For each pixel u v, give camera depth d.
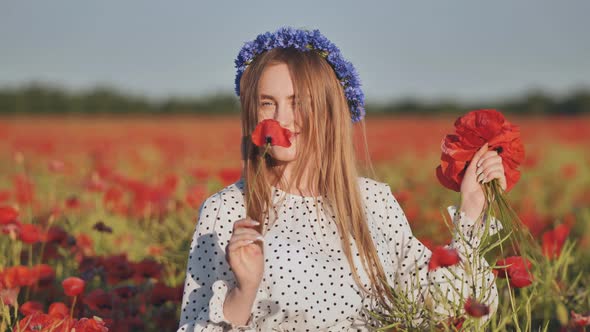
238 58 2.28
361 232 2.13
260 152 2.16
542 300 3.10
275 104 2.15
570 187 8.31
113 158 12.20
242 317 1.87
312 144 2.17
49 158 12.70
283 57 2.15
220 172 5.02
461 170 2.15
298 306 2.04
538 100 40.34
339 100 2.19
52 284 3.39
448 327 2.08
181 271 4.01
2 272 3.05
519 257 2.29
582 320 2.54
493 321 2.19
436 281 2.22
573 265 3.81
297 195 2.19
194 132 23.50
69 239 3.71
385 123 29.98
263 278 2.05
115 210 5.22
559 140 17.75
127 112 44.66
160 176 8.80
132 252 4.62
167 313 3.16
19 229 3.43
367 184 2.30
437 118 39.41
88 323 2.41
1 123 30.64
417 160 12.21
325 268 2.08
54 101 43.66
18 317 3.05
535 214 4.79
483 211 2.17
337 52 2.23
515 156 2.11
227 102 45.38
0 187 8.14
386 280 2.16
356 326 2.12
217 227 2.13
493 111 2.10
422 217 4.25
